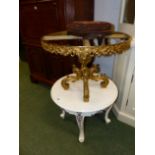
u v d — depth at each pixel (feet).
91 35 2.95
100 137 4.12
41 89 6.46
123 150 3.76
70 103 3.40
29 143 4.07
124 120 4.49
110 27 3.05
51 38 3.30
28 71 8.23
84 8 4.55
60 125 4.58
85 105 3.32
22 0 4.91
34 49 5.82
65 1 4.02
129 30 3.72
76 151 3.79
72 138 4.14
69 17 4.20
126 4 3.84
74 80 3.87
